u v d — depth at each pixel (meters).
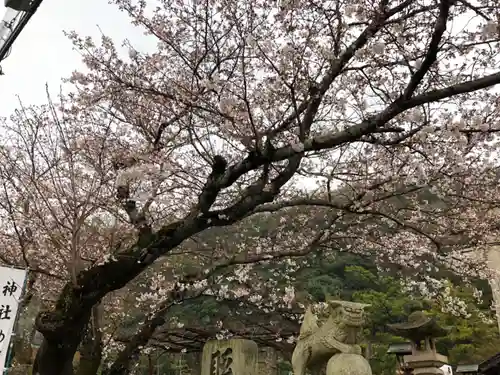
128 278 6.23
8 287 6.77
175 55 7.68
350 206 7.48
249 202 5.95
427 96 5.05
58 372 6.19
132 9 7.18
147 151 7.27
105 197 7.37
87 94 8.00
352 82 6.73
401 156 7.17
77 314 6.00
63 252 7.55
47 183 8.27
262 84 6.71
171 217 9.16
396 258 9.24
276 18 6.42
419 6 6.00
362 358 5.65
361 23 6.20
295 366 6.19
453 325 20.53
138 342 8.54
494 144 7.28
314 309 6.71
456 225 8.60
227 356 8.09
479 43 5.46
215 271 9.07
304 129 5.80
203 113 6.95
